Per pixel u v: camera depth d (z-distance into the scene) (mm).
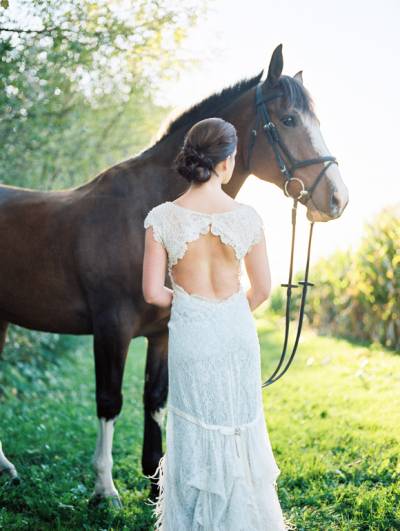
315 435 4570
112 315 3316
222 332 2258
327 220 3227
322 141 3252
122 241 3316
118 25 5336
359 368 6965
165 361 3529
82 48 5301
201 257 2264
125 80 7125
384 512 3070
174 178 3361
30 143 6926
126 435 4953
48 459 4273
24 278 3586
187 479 2252
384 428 4617
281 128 3268
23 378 6746
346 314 9070
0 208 3750
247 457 2301
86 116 7777
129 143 8938
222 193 2320
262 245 2320
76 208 3510
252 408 2316
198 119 3484
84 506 3342
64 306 3539
